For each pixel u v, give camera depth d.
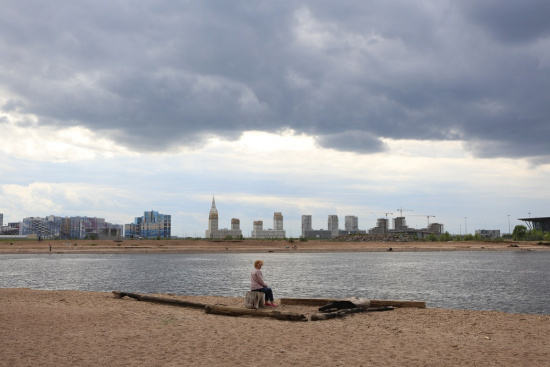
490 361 10.28
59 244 188.38
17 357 10.28
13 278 54.88
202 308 18.78
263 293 18.06
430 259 112.00
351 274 61.56
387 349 11.40
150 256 128.50
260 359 10.39
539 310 29.69
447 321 16.05
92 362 10.02
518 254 146.25
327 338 12.70
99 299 21.89
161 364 9.93
